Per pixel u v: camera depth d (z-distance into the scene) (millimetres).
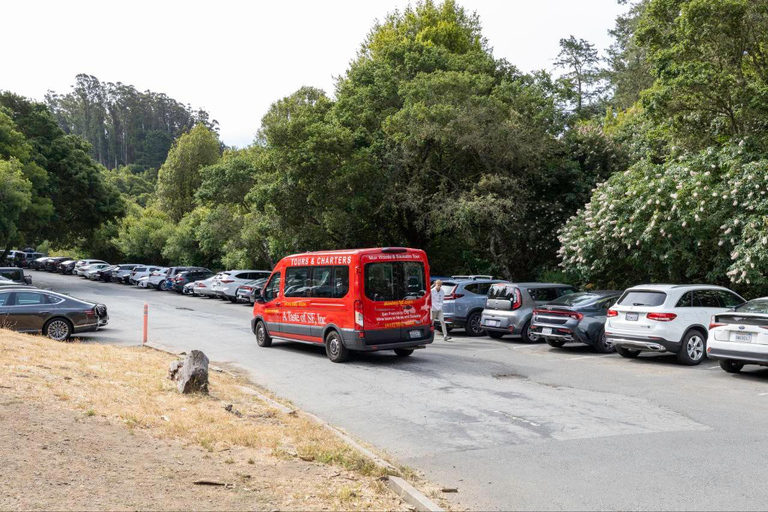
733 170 15961
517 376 11273
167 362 11625
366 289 12617
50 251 81875
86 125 181000
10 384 7680
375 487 5230
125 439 6070
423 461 6359
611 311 13125
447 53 28828
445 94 24297
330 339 13156
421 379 11016
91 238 51625
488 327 16719
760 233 14508
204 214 47750
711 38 17266
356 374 11539
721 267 16391
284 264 14945
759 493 5316
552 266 26141
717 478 5711
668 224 16609
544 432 7457
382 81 27016
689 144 19906
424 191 25859
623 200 18047
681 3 17359
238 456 5883
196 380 8766
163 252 50188
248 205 37562
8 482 4598
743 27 17016
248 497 4777
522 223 25219
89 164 48031
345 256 13008
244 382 10734
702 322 12547
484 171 25719
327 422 8031
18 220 39312
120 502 4434
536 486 5566
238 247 37156
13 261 69500
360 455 6020
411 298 13242
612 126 37438
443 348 15180
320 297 13484
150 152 167250
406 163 25578
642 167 18969
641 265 19000
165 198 61000
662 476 5785
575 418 8125
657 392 9789
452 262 29672
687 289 12742
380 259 12945
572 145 26688
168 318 22359
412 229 28094
